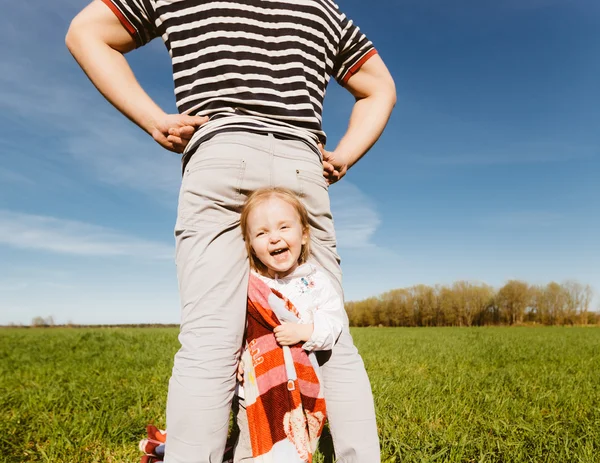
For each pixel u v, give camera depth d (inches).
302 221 68.8
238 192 62.2
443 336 661.9
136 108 67.5
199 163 62.0
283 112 64.6
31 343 417.7
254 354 66.4
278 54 66.3
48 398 144.6
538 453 93.0
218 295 58.4
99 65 68.2
